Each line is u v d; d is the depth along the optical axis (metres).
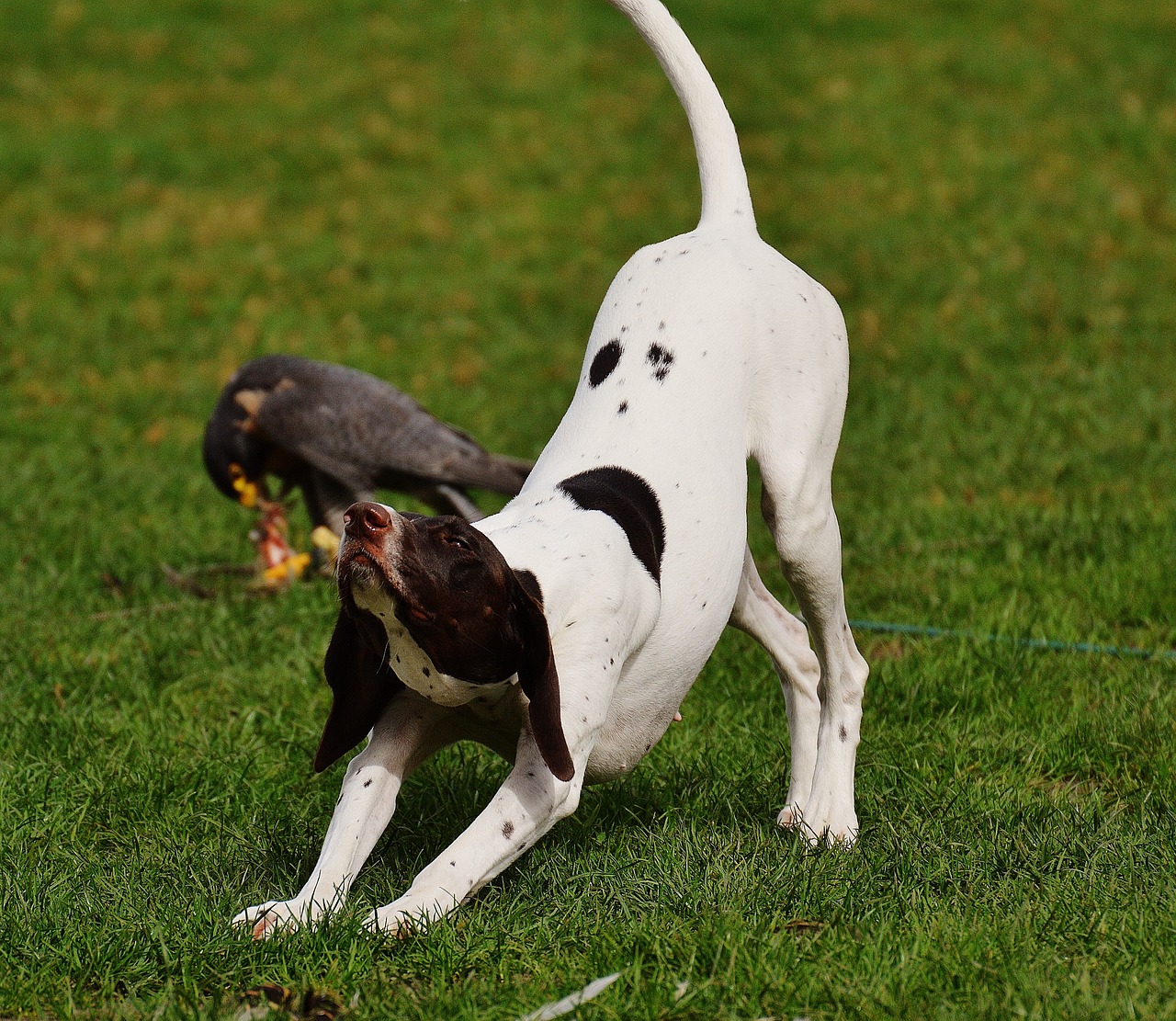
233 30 57.47
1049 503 21.16
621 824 11.91
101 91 51.28
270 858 11.26
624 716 10.77
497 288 36.09
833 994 8.80
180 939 9.46
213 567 19.50
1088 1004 8.61
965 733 13.87
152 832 12.09
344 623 9.70
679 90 13.00
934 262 35.09
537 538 10.02
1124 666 15.27
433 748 10.46
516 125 48.28
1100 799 12.24
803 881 10.40
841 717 12.37
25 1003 8.95
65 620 17.42
